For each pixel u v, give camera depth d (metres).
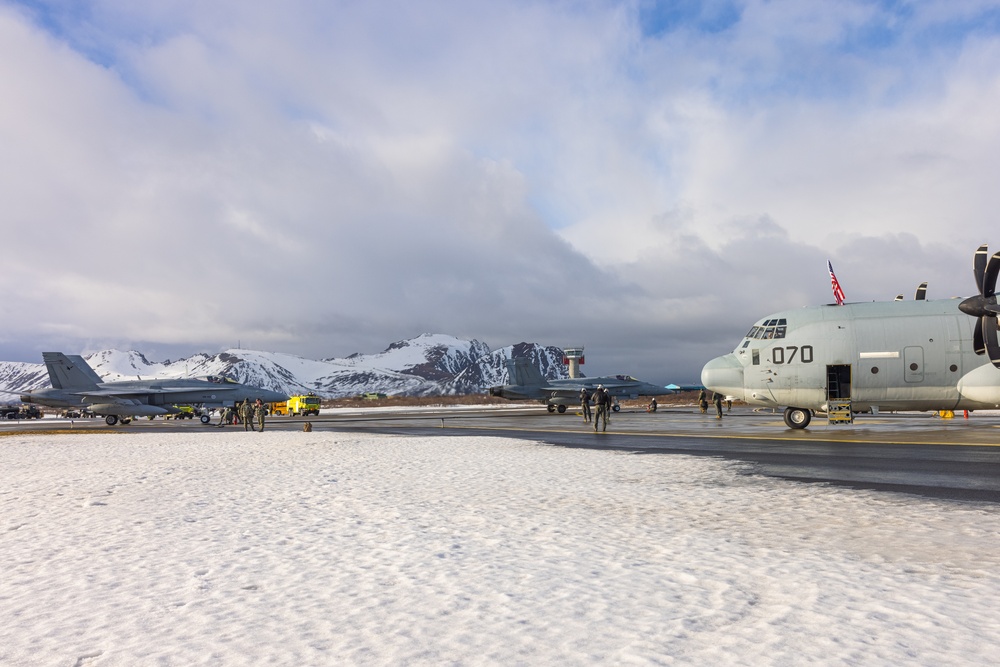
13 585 6.30
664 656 4.25
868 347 26.06
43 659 4.38
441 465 16.70
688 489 11.96
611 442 23.69
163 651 4.49
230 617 5.20
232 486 13.42
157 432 40.44
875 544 7.49
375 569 6.65
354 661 4.23
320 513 10.09
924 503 10.20
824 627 4.77
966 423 33.00
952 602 5.33
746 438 24.48
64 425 58.62
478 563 6.84
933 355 25.39
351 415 71.44
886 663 4.10
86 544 8.13
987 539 7.70
